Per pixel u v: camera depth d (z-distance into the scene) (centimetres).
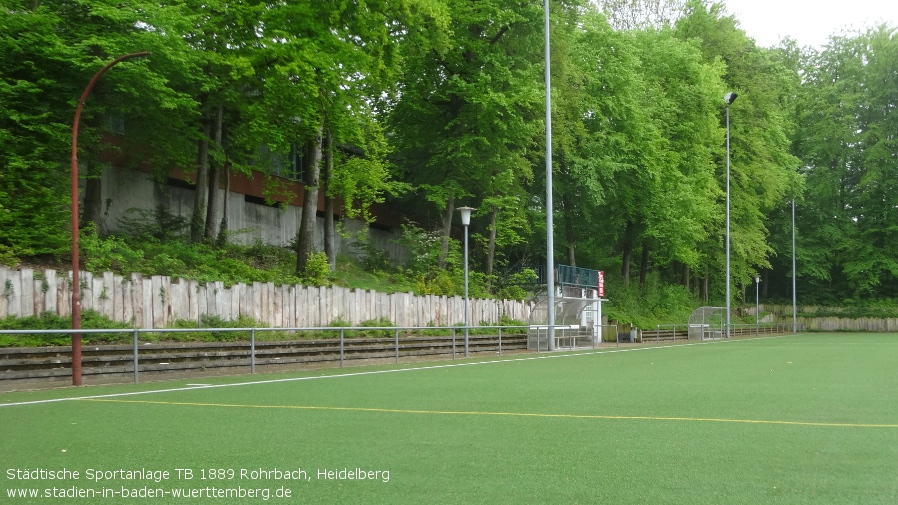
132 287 1955
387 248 4178
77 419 926
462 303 3167
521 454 679
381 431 820
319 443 744
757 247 5812
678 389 1291
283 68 2272
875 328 7275
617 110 4178
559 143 3791
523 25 3366
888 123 7175
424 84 3450
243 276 2433
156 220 2744
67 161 2164
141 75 2086
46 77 2077
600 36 4244
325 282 2573
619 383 1421
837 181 7325
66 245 1995
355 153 3784
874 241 7338
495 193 3756
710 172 5238
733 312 6794
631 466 624
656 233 4716
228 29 2405
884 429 821
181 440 766
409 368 1908
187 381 1511
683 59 4916
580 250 5203
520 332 3366
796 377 1554
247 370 1897
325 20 2405
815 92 7444
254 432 816
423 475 594
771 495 526
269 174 3083
